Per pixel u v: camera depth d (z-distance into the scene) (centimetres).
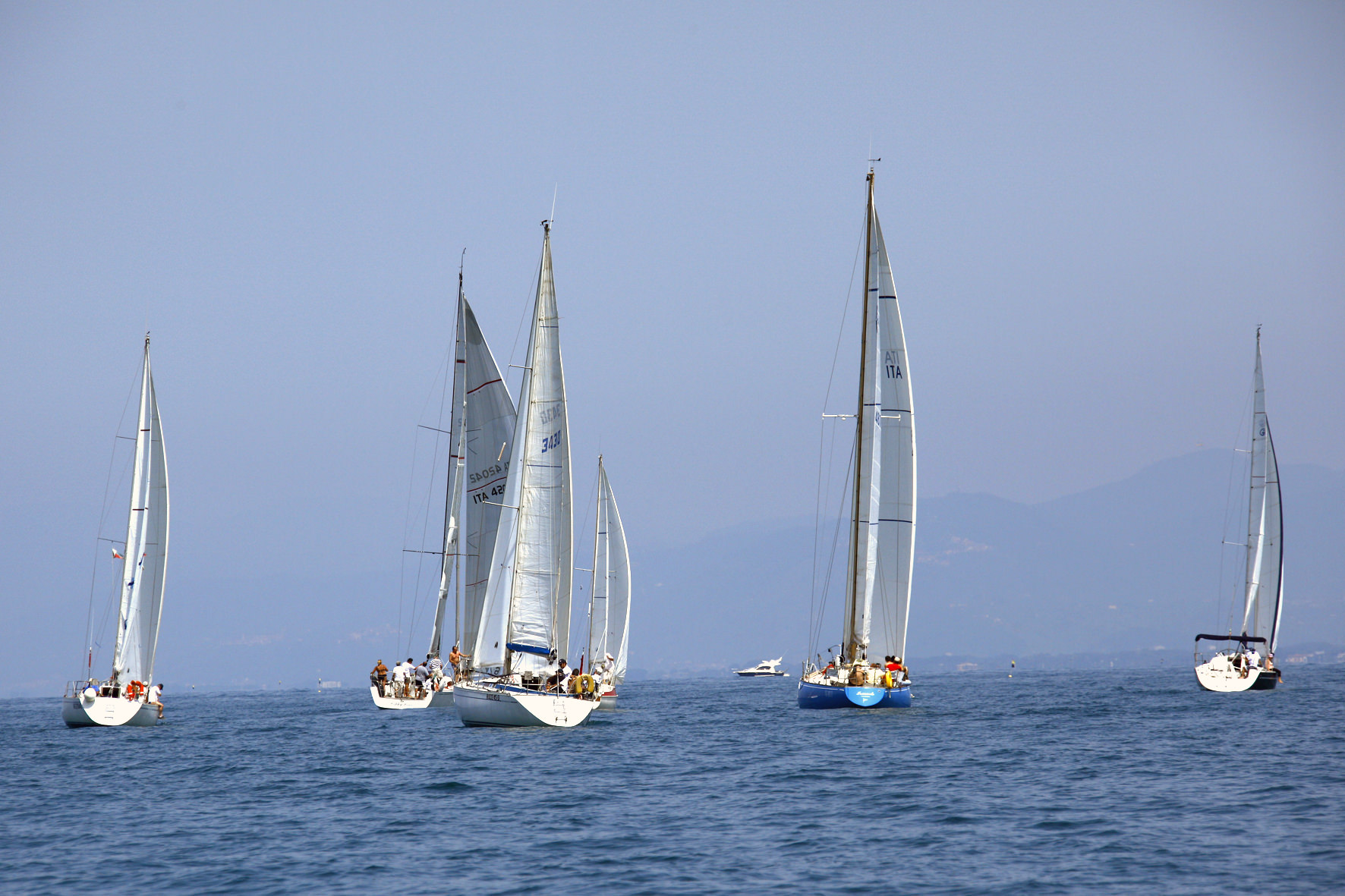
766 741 17250
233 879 9069
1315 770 13450
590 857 9575
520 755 15712
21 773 14712
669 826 10719
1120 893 8394
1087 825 10500
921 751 15650
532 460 17838
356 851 9881
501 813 11431
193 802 12331
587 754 15750
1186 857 9288
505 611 17912
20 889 8869
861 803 11738
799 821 10888
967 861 9300
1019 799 11788
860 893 8500
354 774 14162
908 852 9619
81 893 8750
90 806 12169
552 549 17838
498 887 8756
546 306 17962
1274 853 9388
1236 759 14450
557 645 18950
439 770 14338
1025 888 8544
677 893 8538
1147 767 13850
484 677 18325
